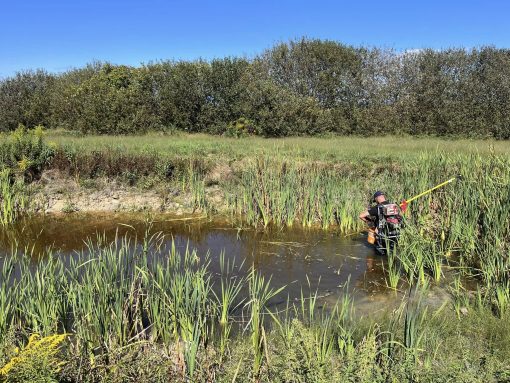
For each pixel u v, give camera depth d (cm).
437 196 981
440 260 768
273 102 2483
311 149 1650
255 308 505
